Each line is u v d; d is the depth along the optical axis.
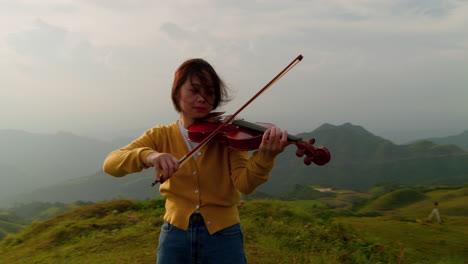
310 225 5.72
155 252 4.64
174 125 2.20
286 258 4.36
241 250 2.02
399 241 5.10
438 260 4.38
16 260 4.74
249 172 1.77
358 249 4.74
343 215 7.42
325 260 4.25
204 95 2.00
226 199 2.01
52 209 84.94
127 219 6.42
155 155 1.68
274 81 2.24
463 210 37.53
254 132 2.09
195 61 2.04
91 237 5.41
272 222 5.82
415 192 52.22
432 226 6.30
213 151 2.03
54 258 4.58
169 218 2.02
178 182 2.01
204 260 1.95
